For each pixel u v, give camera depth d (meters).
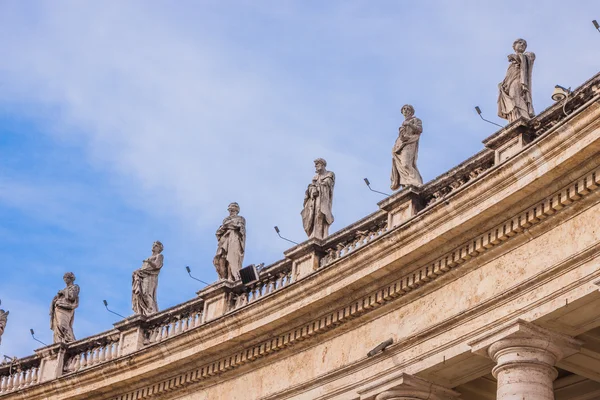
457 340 40.62
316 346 46.31
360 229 46.78
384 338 43.53
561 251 37.97
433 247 41.50
